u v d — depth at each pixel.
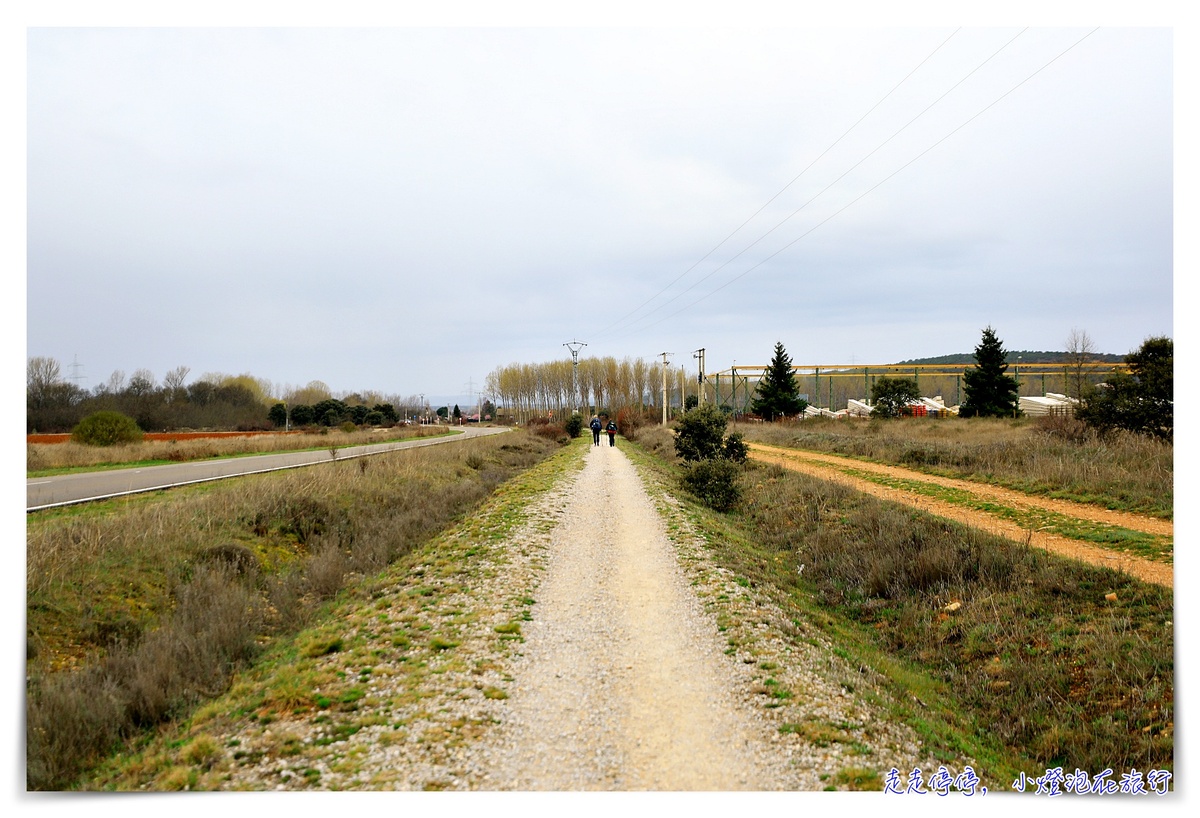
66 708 6.22
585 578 10.55
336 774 4.98
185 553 11.40
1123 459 17.47
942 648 9.24
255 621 9.14
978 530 12.53
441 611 8.69
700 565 11.50
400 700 6.16
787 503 18.58
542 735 5.64
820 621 9.97
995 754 6.48
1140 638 7.58
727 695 6.51
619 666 7.17
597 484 22.14
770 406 63.75
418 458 26.80
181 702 6.79
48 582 8.85
